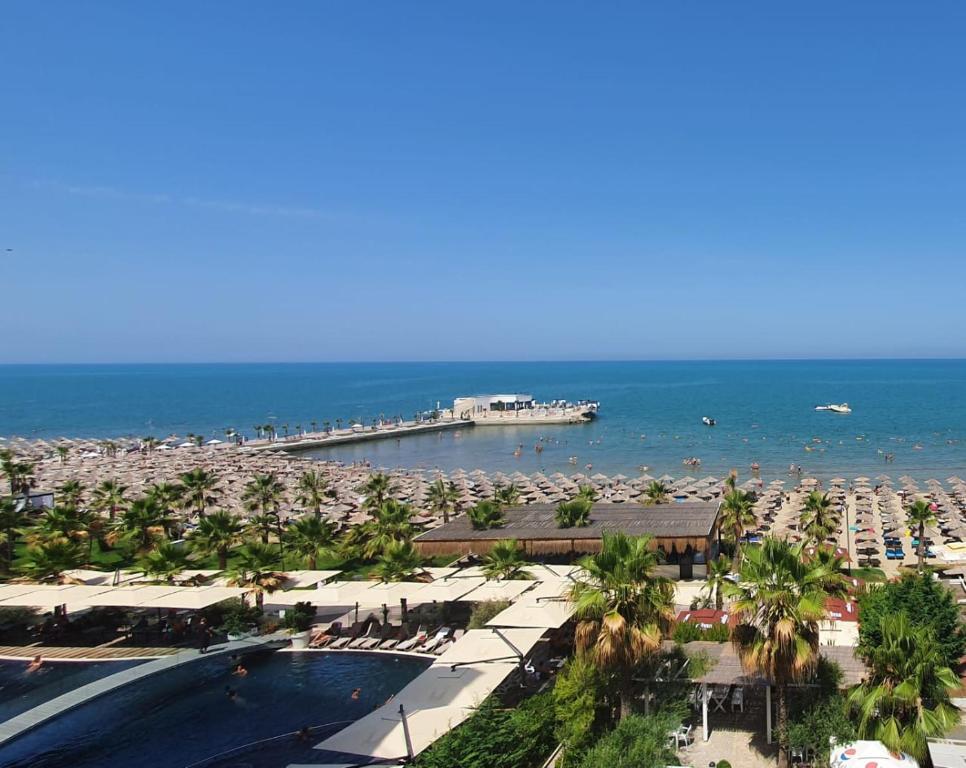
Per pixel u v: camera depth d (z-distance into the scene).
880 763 24.84
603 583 27.84
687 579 57.25
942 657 26.45
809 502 62.44
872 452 155.00
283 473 128.12
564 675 33.81
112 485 86.50
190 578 52.59
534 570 49.97
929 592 34.88
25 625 51.91
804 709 29.27
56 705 38.03
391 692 39.97
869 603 36.06
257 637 47.31
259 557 49.34
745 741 31.16
